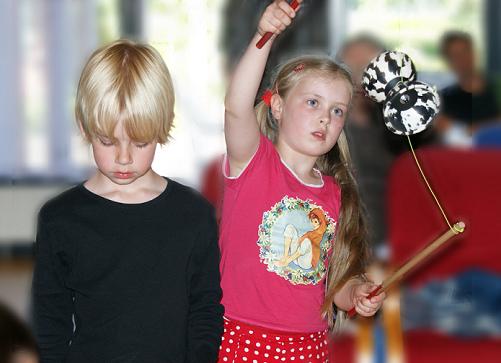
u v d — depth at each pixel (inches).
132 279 82.4
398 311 120.0
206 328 83.4
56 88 288.8
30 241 291.6
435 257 135.1
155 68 82.1
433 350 118.8
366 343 118.1
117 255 82.4
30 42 287.9
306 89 96.2
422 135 138.7
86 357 81.8
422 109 87.4
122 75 80.2
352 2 275.0
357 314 103.4
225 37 257.9
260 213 95.0
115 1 285.1
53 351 82.2
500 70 276.5
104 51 82.3
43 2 286.5
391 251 133.7
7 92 288.5
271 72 102.8
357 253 100.0
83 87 81.2
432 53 277.0
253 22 246.5
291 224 95.5
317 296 96.5
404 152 151.9
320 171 102.3
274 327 94.0
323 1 267.7
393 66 89.2
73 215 83.0
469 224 135.1
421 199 134.0
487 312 128.3
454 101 236.8
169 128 83.7
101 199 83.7
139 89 80.0
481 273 134.1
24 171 291.3
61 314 83.1
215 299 85.0
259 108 100.3
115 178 81.8
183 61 271.4
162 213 84.3
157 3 279.6
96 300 82.0
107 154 80.9
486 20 280.1
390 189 135.5
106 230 82.8
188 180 264.5
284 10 87.1
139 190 84.6
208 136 268.2
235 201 95.7
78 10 286.7
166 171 266.5
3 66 287.6
